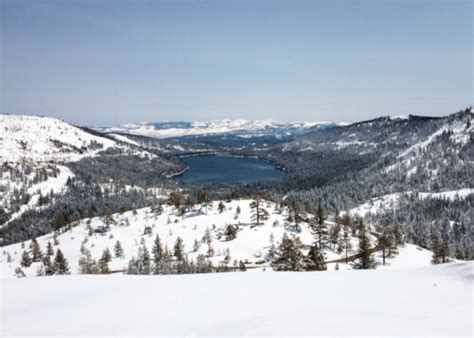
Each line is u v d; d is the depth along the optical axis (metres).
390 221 171.38
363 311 14.52
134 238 127.69
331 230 110.06
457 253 109.25
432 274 21.14
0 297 20.30
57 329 14.38
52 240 144.62
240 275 23.47
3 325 15.42
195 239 110.25
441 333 11.83
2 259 129.75
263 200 172.12
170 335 12.70
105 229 144.25
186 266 78.62
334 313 14.05
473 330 12.30
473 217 169.88
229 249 106.00
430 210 194.38
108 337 12.92
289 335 11.23
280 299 17.45
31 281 23.56
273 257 96.19
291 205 139.62
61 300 19.14
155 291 19.81
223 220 137.50
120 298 18.66
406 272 22.53
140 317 15.28
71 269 99.88
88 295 19.78
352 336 11.10
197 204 166.88
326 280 21.47
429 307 15.24
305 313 14.14
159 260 93.12
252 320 13.60
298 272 24.20
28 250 137.50
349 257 97.44
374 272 23.33
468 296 16.66
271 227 125.25
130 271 81.94
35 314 16.77
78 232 149.12
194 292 19.31
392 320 13.11
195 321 14.31
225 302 17.20
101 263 93.94
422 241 131.00
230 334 12.03
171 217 149.12
